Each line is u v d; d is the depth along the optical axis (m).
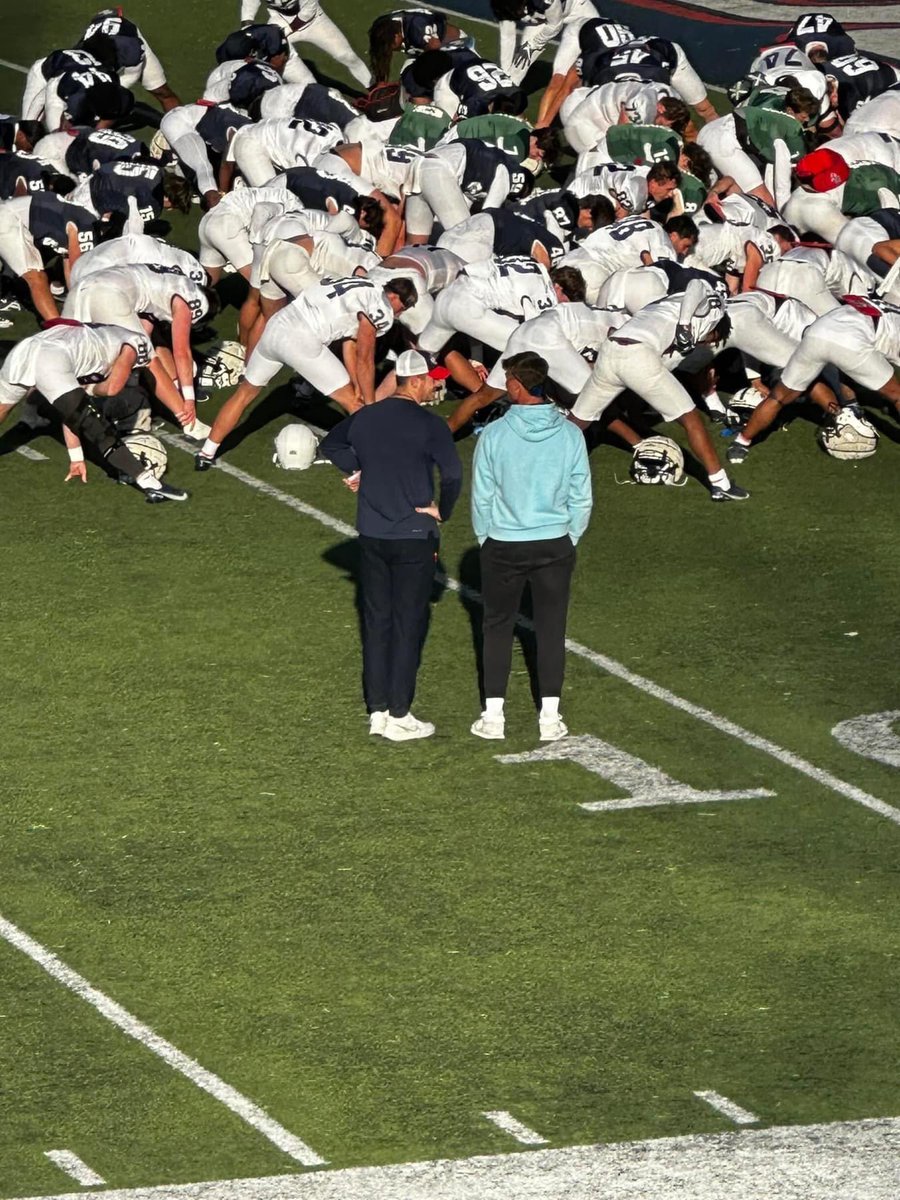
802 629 42.47
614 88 66.06
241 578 44.91
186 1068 28.16
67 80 69.12
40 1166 26.05
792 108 62.19
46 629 42.34
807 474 51.03
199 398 55.69
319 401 55.41
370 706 37.62
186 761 36.88
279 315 48.81
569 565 36.69
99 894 32.53
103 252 52.41
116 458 48.69
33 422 53.56
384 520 36.31
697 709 39.03
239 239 56.03
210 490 49.88
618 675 40.44
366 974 30.39
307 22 76.88
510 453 35.88
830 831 34.59
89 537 47.12
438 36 69.69
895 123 66.06
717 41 88.19
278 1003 29.67
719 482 48.97
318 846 34.00
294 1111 27.23
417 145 63.66
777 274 53.56
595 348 49.84
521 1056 28.45
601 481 50.59
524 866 33.41
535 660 41.25
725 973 30.44
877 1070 28.12
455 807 35.28
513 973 30.44
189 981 30.20
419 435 36.12
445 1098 27.53
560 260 53.59
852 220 55.66
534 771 36.59
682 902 32.38
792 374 49.94
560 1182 25.69
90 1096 27.53
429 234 59.50
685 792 35.88
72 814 35.03
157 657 41.06
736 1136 26.66
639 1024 29.20
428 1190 25.55
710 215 56.62
